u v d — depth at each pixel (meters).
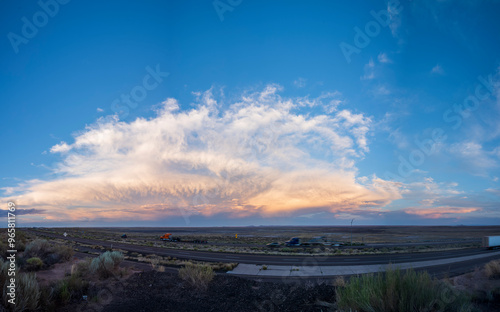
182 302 12.94
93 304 12.05
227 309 11.94
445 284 9.18
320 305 11.14
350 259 33.16
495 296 10.66
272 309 11.60
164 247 50.66
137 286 15.81
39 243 24.75
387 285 8.34
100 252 35.78
